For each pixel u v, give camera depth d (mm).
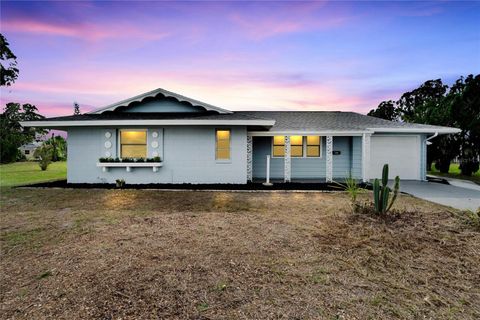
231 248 3619
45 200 7152
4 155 29500
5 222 4926
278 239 3984
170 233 4273
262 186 9555
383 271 2957
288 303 2305
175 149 10125
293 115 14562
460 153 14906
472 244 3705
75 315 2115
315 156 12492
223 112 11188
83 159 10180
